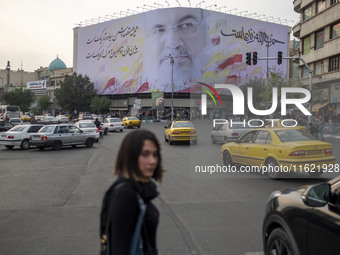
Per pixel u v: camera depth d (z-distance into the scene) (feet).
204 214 20.57
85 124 78.89
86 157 51.39
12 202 24.08
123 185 6.15
